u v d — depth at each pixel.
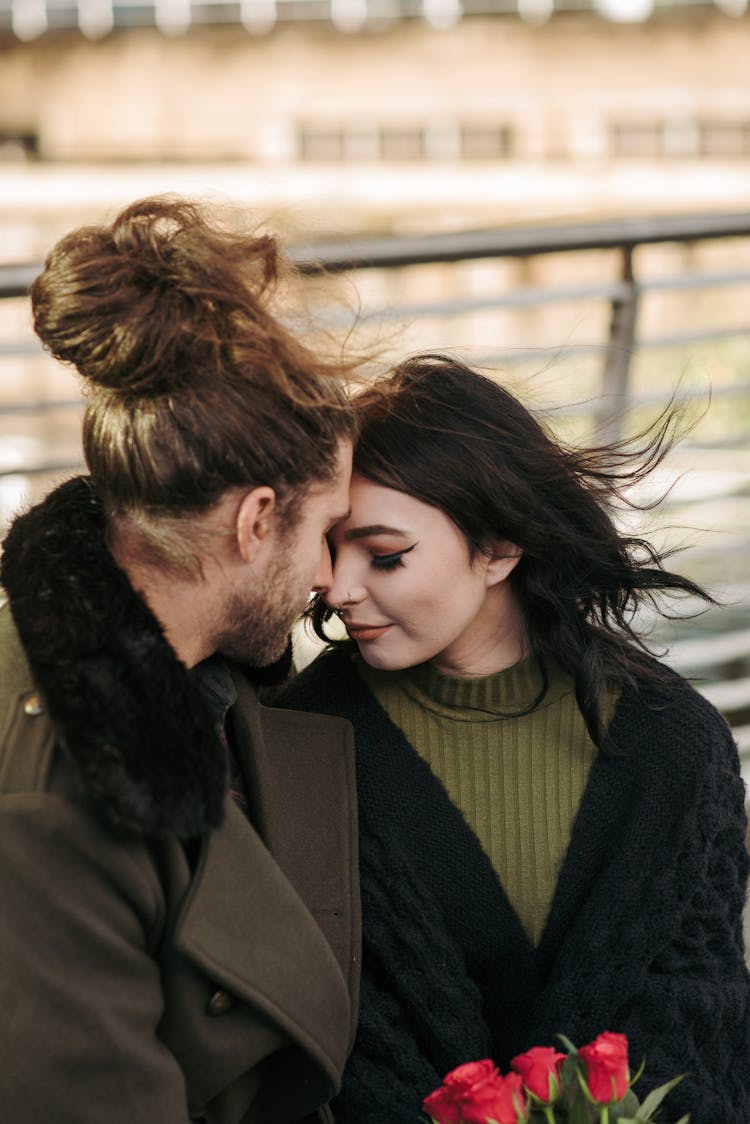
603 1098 1.49
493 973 1.99
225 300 1.55
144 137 9.63
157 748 1.52
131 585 1.58
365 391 1.89
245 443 1.55
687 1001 1.91
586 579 2.00
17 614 1.56
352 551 1.86
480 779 2.01
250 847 1.71
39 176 8.56
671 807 1.94
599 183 9.61
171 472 1.54
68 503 1.63
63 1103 1.53
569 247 3.84
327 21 9.68
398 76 9.77
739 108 9.95
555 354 2.95
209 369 1.53
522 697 2.00
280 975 1.68
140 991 1.59
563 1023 1.87
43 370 8.65
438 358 1.98
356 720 2.04
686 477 4.62
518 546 1.91
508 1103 1.49
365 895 1.95
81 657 1.52
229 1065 1.69
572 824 1.99
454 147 9.88
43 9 9.49
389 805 1.99
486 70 9.80
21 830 1.52
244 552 1.59
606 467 2.04
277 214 1.74
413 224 9.30
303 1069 1.81
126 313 1.53
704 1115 1.91
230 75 9.65
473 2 9.73
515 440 1.93
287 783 1.93
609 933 1.89
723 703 4.02
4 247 8.30
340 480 1.67
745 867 2.04
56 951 1.53
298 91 9.71
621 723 1.99
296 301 1.67
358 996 1.90
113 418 1.55
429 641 1.89
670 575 2.07
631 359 4.09
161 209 1.60
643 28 9.82
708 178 9.73
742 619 4.27
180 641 1.66
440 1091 1.53
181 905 1.63
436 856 1.98
